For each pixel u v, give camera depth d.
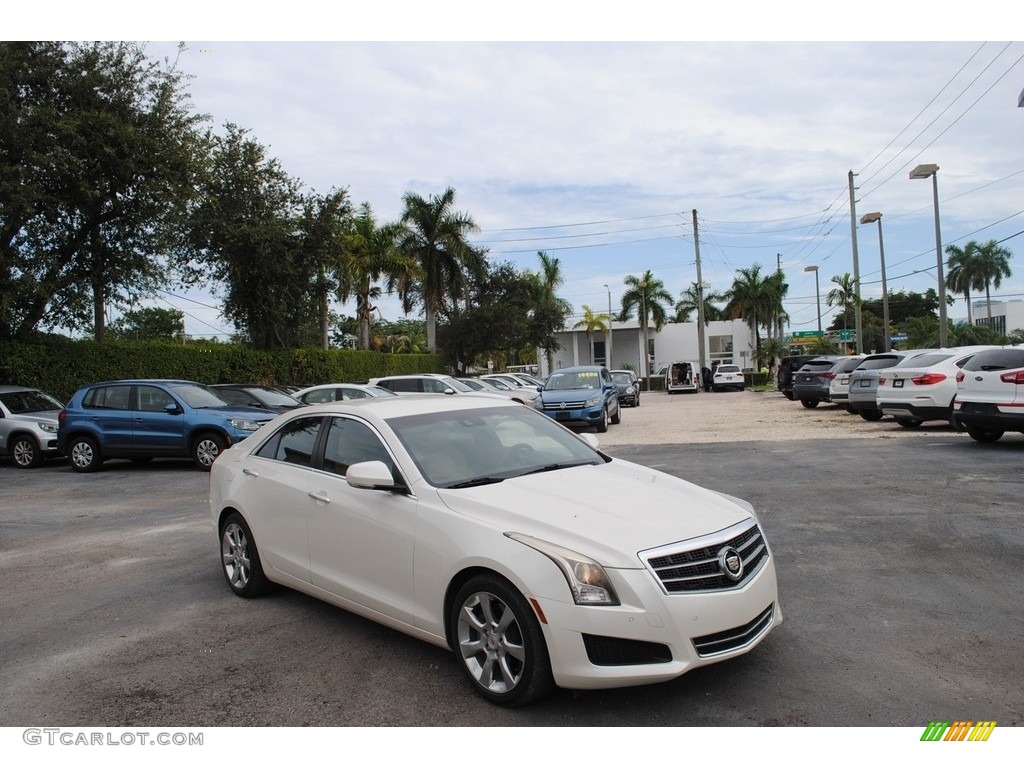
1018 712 3.61
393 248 39.34
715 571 3.71
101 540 8.02
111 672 4.40
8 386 15.99
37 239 18.09
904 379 14.92
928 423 16.89
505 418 5.37
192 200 20.33
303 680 4.19
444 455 4.67
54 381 18.56
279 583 5.51
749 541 4.03
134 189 18.72
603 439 17.03
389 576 4.38
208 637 4.91
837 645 4.43
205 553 7.21
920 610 4.97
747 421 20.34
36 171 16.92
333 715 3.79
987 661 4.16
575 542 3.66
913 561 6.06
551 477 4.57
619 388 31.62
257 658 4.53
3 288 17.22
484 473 4.63
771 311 66.44
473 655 3.93
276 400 16.58
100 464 13.95
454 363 45.47
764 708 3.69
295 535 5.13
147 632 5.06
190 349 22.97
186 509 9.70
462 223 43.38
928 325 55.72
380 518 4.43
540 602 3.54
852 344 64.75
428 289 43.09
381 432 4.77
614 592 3.50
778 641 4.51
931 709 3.65
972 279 80.12
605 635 3.46
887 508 7.94
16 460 14.84
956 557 6.12
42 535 8.45
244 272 25.53
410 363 39.22
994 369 11.48
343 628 4.98
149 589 6.07
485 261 47.81
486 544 3.80
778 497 8.77
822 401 26.20
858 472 10.21
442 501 4.18
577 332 65.62
